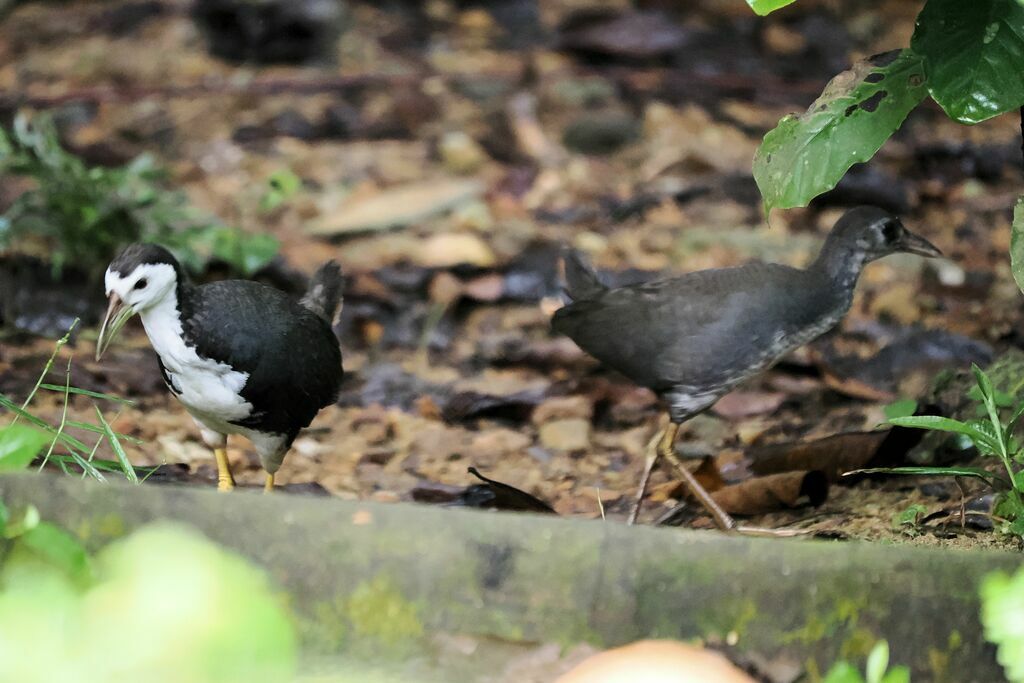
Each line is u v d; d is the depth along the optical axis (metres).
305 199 17.20
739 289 9.67
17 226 13.48
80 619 4.38
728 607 5.96
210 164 18.17
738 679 5.71
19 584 4.85
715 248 16.02
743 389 12.39
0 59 21.27
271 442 9.45
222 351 8.85
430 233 16.33
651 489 10.38
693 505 10.07
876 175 17.27
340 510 6.11
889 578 5.97
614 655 5.83
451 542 6.05
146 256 8.62
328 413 12.12
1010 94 7.90
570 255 10.61
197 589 4.16
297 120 19.36
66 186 13.52
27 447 6.53
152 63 21.08
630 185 18.05
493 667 5.94
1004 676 6.00
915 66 8.37
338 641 6.04
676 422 9.84
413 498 9.86
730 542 6.00
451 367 13.37
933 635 5.98
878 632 5.96
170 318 8.78
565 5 23.92
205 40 21.77
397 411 12.12
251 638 4.12
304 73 20.94
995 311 13.77
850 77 8.46
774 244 16.08
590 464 11.07
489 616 6.02
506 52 22.12
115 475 9.11
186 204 15.77
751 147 19.19
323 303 10.17
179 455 10.62
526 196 17.70
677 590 5.98
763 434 11.50
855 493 9.94
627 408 12.27
